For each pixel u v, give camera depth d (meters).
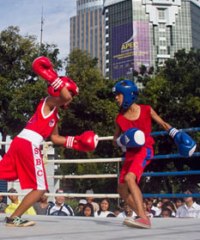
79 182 24.48
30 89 17.70
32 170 3.66
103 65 104.31
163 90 19.47
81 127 19.77
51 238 2.70
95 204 8.27
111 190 22.50
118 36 90.00
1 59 19.06
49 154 11.09
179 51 22.16
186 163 17.89
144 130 3.98
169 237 2.78
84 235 2.91
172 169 17.80
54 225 3.86
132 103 4.02
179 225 3.89
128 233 3.08
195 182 18.12
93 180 23.69
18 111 17.69
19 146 3.68
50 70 3.73
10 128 18.59
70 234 2.99
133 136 3.75
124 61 87.81
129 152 3.97
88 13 127.25
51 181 11.15
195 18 94.44
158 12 90.62
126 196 3.99
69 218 4.96
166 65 21.78
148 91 19.64
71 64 20.34
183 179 18.30
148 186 18.23
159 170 18.12
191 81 19.75
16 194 6.76
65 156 19.88
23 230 3.34
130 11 89.12
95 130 19.20
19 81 18.97
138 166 3.81
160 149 17.83
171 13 91.06
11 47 18.95
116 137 4.16
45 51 19.73
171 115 19.14
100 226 3.77
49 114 3.78
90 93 19.30
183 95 19.73
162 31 90.31
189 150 3.80
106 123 19.70
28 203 3.67
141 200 3.68
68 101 3.75
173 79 20.94
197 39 93.94
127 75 84.25
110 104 19.64
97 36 123.06
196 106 18.36
